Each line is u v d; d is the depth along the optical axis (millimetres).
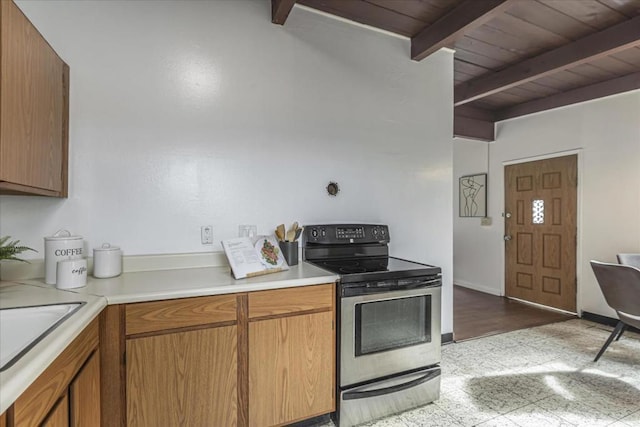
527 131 4430
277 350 1715
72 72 1849
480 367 2602
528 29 2607
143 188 1993
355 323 1861
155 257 1999
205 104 2127
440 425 1901
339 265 2193
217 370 1590
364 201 2645
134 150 1972
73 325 1062
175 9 2064
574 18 2459
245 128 2232
